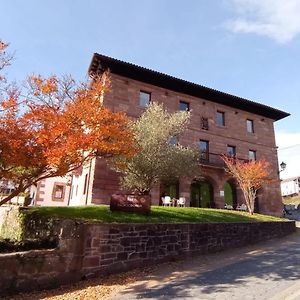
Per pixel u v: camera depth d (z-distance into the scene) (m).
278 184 28.53
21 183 9.59
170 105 24.27
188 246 10.93
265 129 29.64
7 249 8.05
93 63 21.48
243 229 13.80
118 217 10.62
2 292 6.71
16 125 8.48
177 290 7.04
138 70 22.42
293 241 14.95
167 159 13.61
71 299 6.68
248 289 6.88
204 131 25.41
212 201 24.62
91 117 9.38
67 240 7.99
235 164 23.89
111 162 14.55
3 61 9.29
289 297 6.17
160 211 13.16
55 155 8.27
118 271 8.79
